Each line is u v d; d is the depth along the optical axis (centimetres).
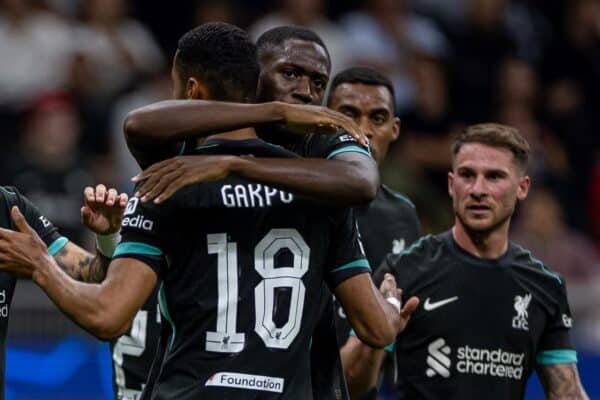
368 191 1537
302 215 1581
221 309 1545
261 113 1516
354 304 1625
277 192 1571
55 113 3812
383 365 2192
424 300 2006
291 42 1898
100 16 4400
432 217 3841
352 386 1948
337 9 4741
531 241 3947
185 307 1557
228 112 1512
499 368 2005
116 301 1510
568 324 2044
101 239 1772
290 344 1566
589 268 3988
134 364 1991
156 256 1548
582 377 3344
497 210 1989
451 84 4497
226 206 1552
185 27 4634
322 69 1905
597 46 4931
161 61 4516
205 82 1577
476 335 2000
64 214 3691
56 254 1842
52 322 3117
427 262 2028
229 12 4556
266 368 1548
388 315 1644
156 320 1975
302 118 1519
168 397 1551
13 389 3083
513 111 4500
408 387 2025
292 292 1570
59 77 4303
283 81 1884
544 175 4409
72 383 3091
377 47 4459
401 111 4334
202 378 1542
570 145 4712
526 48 4812
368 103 2238
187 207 1543
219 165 1507
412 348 2016
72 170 3772
